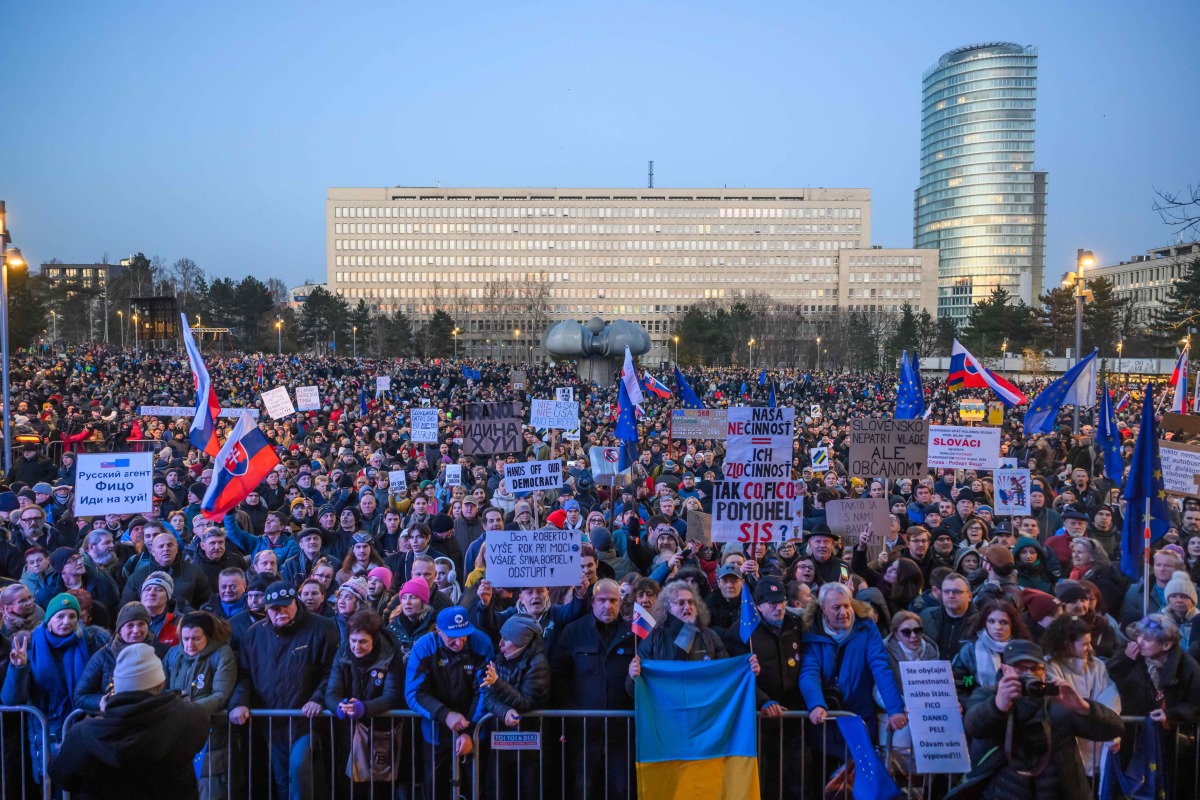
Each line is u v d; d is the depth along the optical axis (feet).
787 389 177.99
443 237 563.48
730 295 526.98
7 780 20.17
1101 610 23.07
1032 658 17.12
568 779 21.07
